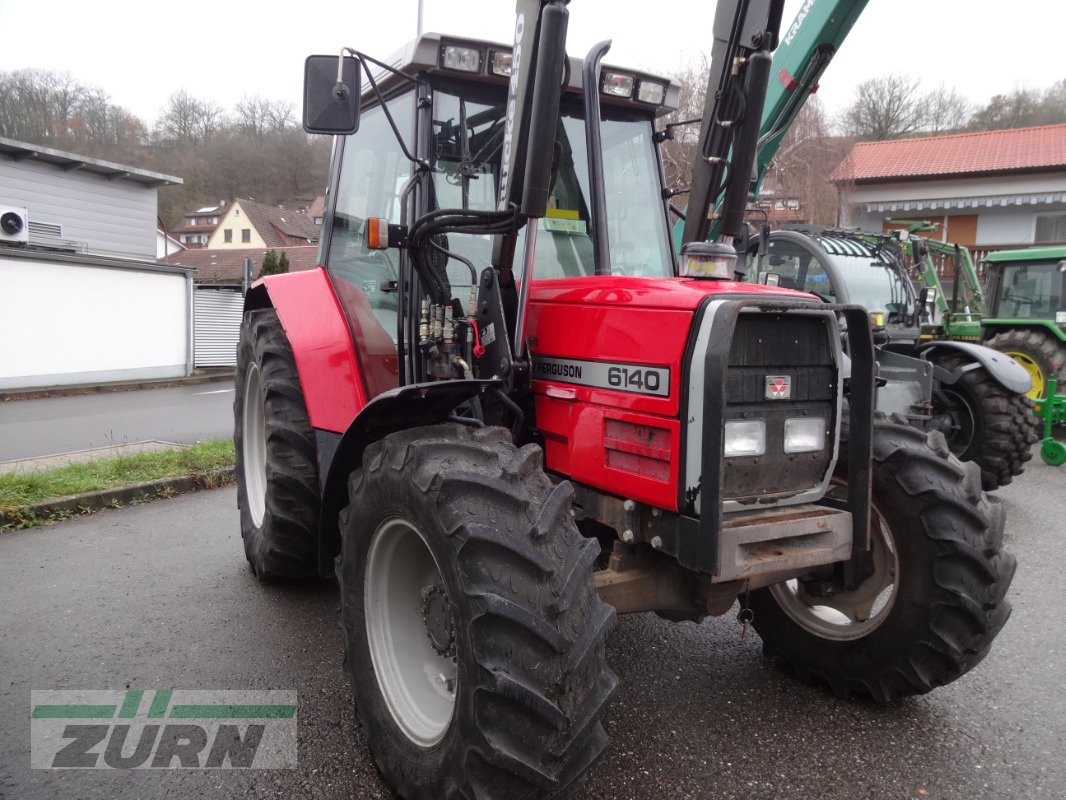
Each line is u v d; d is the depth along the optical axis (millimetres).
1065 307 9461
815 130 24578
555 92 2414
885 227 24672
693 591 2619
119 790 2506
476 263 3014
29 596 4086
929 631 2809
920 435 2971
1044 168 22953
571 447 2721
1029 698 3137
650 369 2430
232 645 3520
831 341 2561
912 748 2771
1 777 2557
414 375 2949
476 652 2018
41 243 16453
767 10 2850
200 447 7426
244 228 53250
